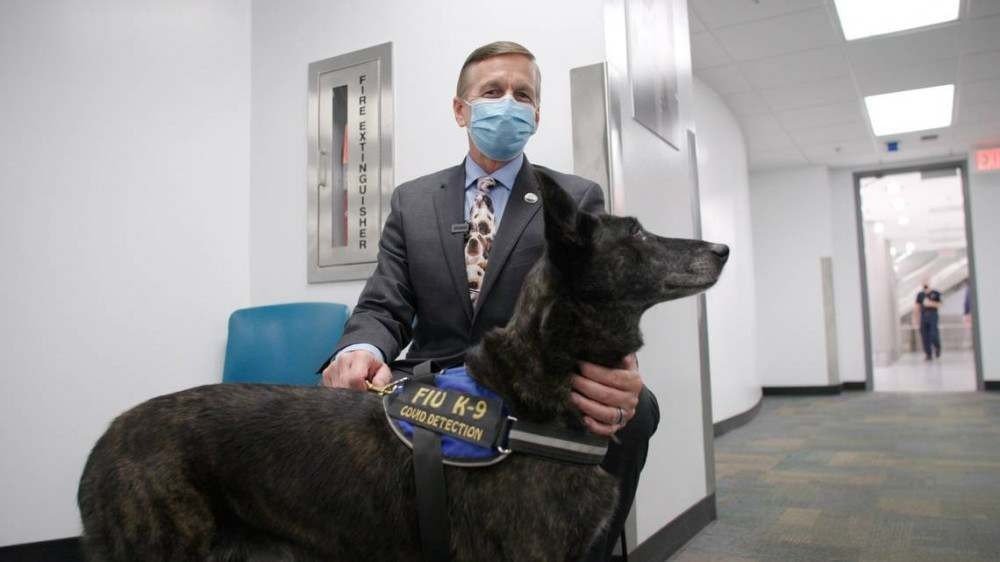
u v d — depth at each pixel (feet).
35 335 9.15
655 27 9.73
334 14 10.33
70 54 9.64
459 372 4.63
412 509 4.20
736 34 17.28
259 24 11.09
